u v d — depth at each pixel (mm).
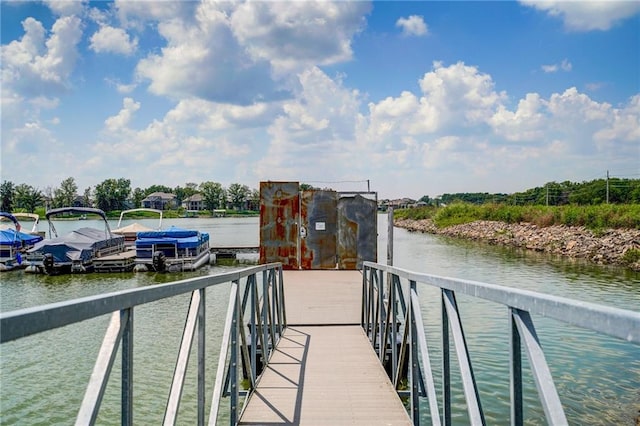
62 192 100500
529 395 6594
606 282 16578
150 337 9789
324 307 8461
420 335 3223
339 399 4359
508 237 33500
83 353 8664
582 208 31984
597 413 6355
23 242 24922
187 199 124875
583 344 8891
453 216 52344
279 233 12891
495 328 9875
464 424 6070
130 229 32781
